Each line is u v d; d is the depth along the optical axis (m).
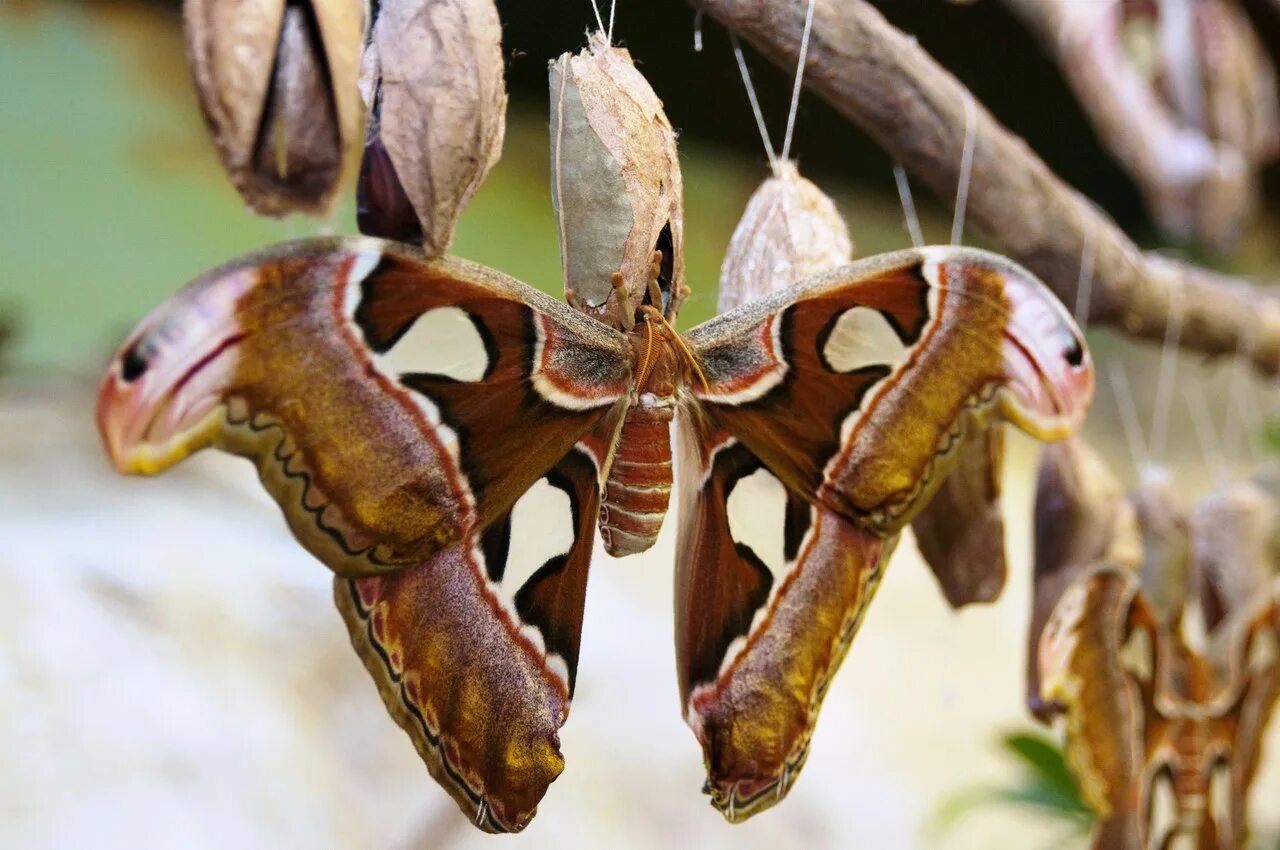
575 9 0.88
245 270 0.80
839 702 1.77
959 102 0.99
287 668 1.40
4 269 1.64
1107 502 1.00
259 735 1.32
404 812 1.37
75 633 1.29
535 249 1.90
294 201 0.90
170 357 0.79
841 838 1.59
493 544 0.85
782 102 1.14
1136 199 2.36
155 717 1.27
